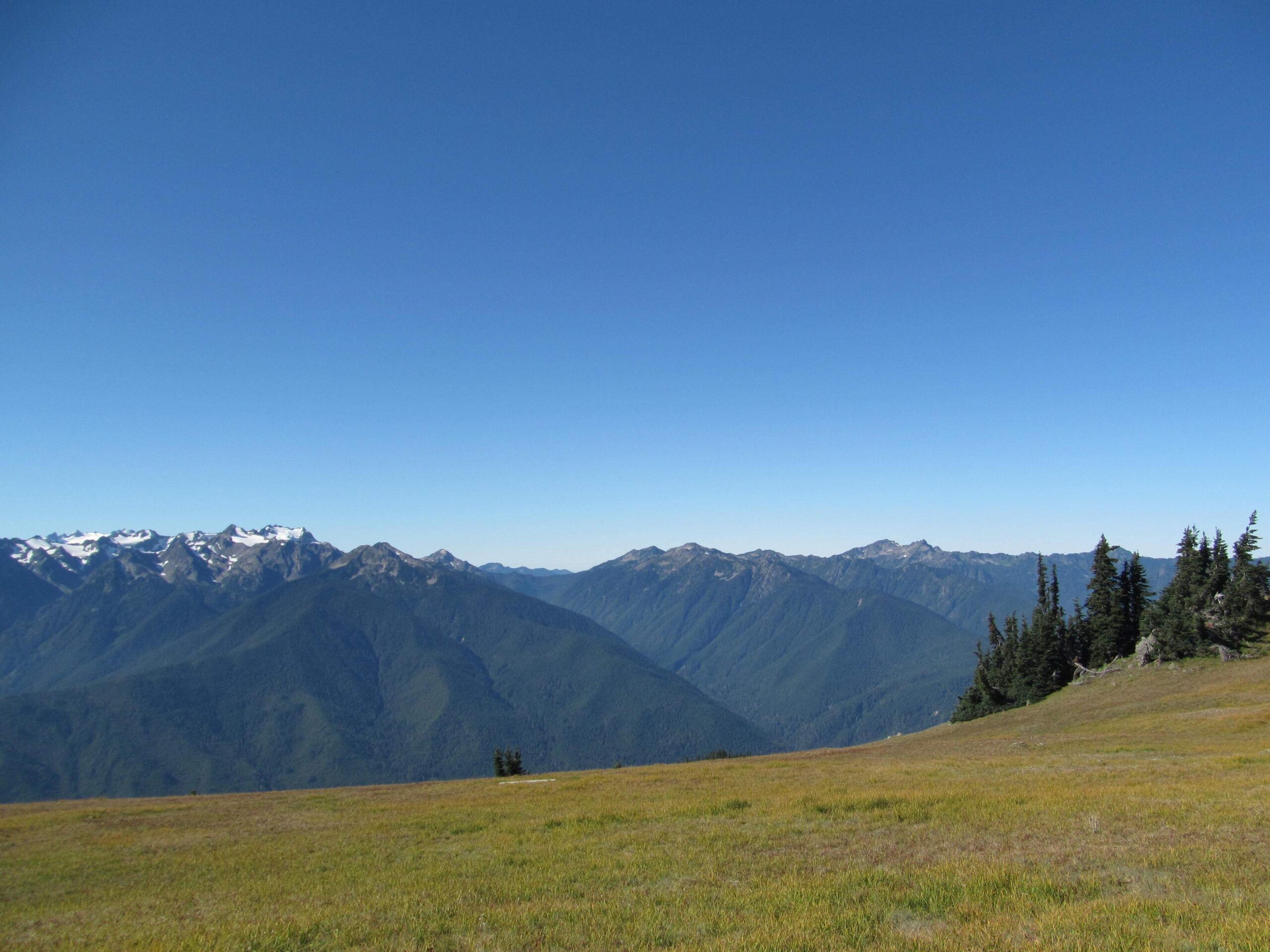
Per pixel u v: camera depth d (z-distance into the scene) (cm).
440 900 1555
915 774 3466
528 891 1580
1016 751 4525
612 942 1169
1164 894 1204
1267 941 948
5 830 3456
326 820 3234
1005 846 1666
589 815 2697
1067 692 8188
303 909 1614
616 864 1803
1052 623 9181
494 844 2291
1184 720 5119
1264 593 7512
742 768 4625
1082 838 1666
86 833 3253
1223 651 7106
